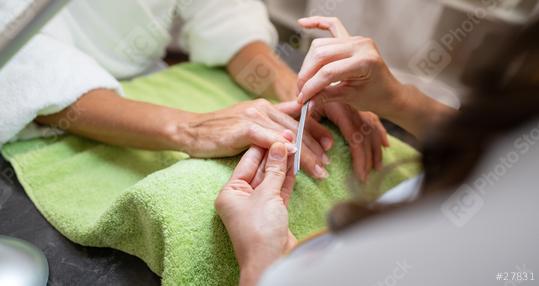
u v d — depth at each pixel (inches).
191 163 18.1
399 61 43.5
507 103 8.5
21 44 12.3
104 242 18.6
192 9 31.1
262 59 29.3
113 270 18.4
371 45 19.1
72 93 21.9
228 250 16.0
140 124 21.2
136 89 29.3
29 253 17.3
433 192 9.9
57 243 19.3
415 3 41.4
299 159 17.8
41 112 22.1
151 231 16.3
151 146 21.8
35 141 23.6
